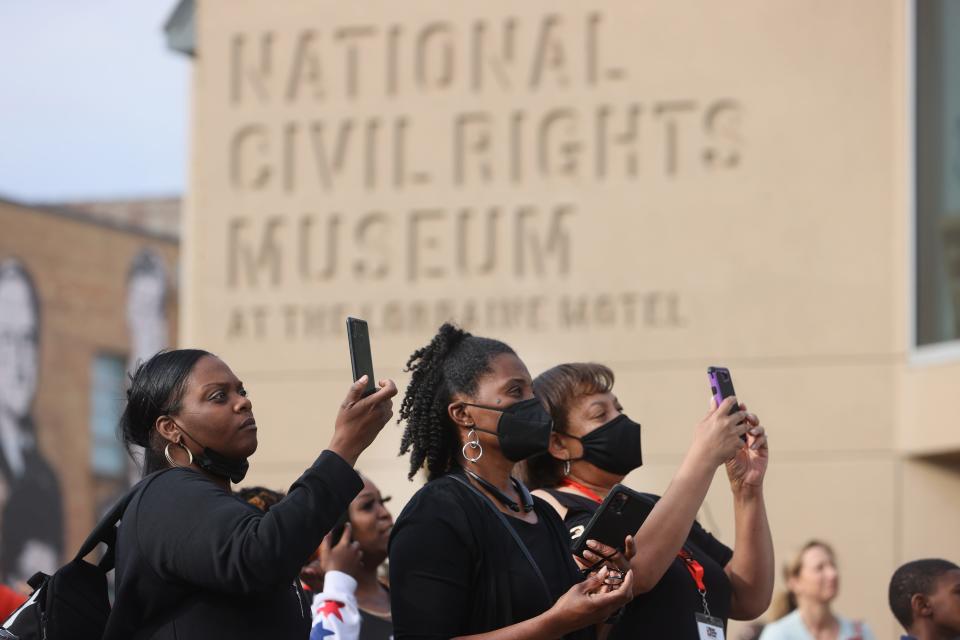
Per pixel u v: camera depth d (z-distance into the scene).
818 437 10.63
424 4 11.70
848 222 10.84
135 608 3.62
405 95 11.64
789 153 10.98
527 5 11.53
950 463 10.42
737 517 4.82
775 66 11.09
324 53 11.82
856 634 7.57
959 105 10.67
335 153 11.66
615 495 3.89
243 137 11.83
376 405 3.71
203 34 12.00
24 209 21.72
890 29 10.95
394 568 3.84
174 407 3.81
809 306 10.80
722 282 10.95
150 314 22.98
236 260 11.69
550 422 3.98
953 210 10.61
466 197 11.43
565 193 11.27
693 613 4.40
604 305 11.09
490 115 11.48
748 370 10.81
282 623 3.66
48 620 3.73
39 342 21.72
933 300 10.59
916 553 10.38
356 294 11.48
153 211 24.91
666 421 10.85
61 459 21.67
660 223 11.09
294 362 11.48
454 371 4.07
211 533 3.50
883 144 10.87
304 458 11.35
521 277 11.25
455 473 4.05
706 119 11.13
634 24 11.35
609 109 11.30
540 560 3.93
